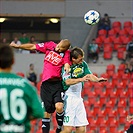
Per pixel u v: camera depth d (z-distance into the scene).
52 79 32.06
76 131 32.78
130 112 71.38
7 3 91.06
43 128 32.75
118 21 88.69
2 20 93.75
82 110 32.69
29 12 91.38
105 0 90.12
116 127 69.50
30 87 19.94
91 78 30.88
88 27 88.75
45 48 32.06
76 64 32.06
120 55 81.94
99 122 69.75
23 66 80.25
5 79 19.77
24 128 19.62
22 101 19.67
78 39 88.88
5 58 19.75
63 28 89.44
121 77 75.94
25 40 86.44
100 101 72.56
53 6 91.00
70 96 32.50
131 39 84.62
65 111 32.44
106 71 78.12
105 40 83.75
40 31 100.38
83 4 90.38
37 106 19.83
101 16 90.12
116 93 73.75
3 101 19.52
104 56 82.06
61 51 31.86
